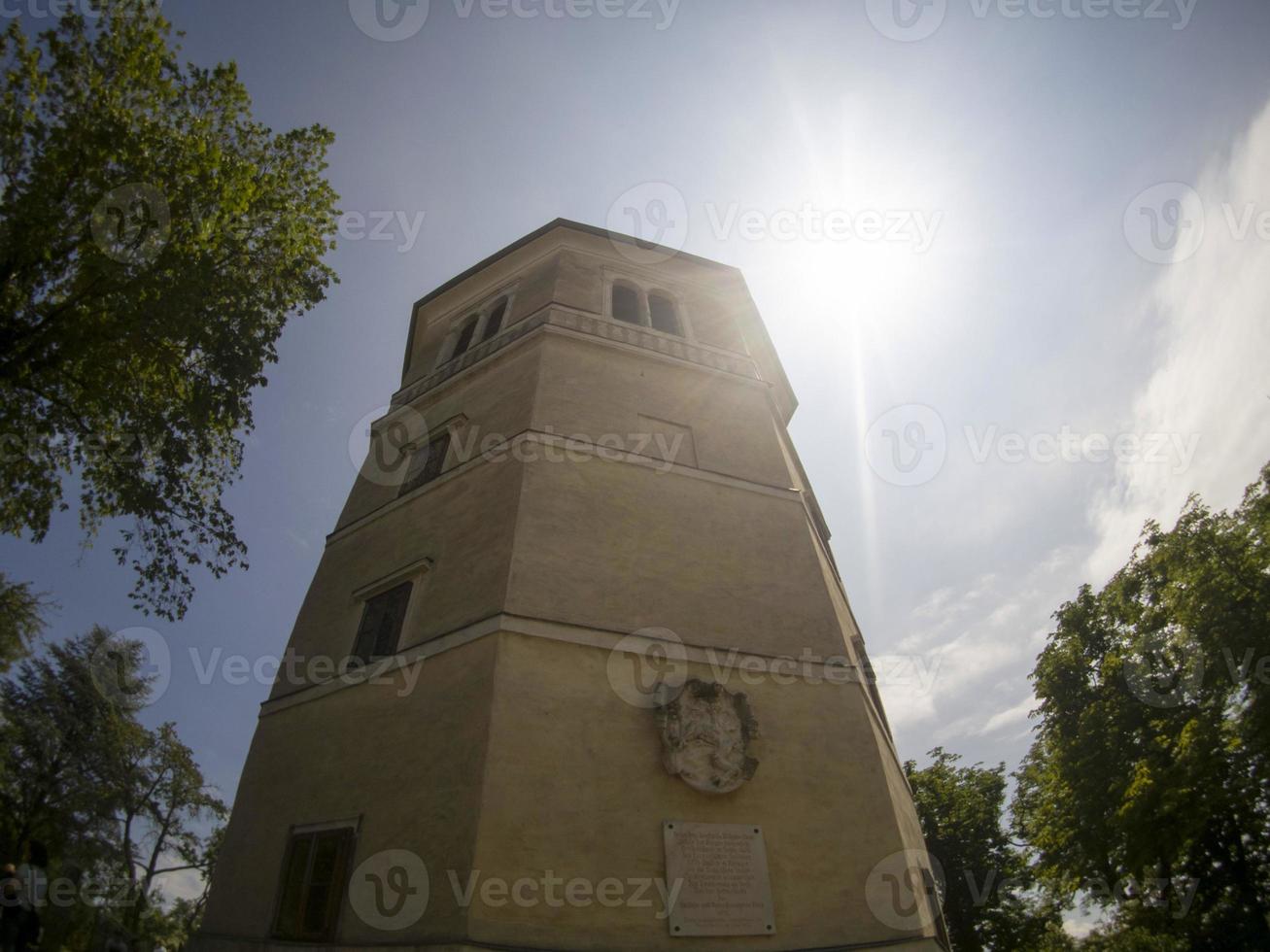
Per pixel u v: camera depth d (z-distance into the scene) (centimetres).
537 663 1091
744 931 961
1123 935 3034
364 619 1395
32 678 2847
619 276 2091
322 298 1698
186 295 1376
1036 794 3253
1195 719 2164
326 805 1144
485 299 2186
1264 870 2278
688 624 1252
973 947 3362
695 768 1059
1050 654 3048
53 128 1305
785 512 1558
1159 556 2538
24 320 1331
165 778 3097
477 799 938
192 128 1480
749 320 2300
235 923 1130
